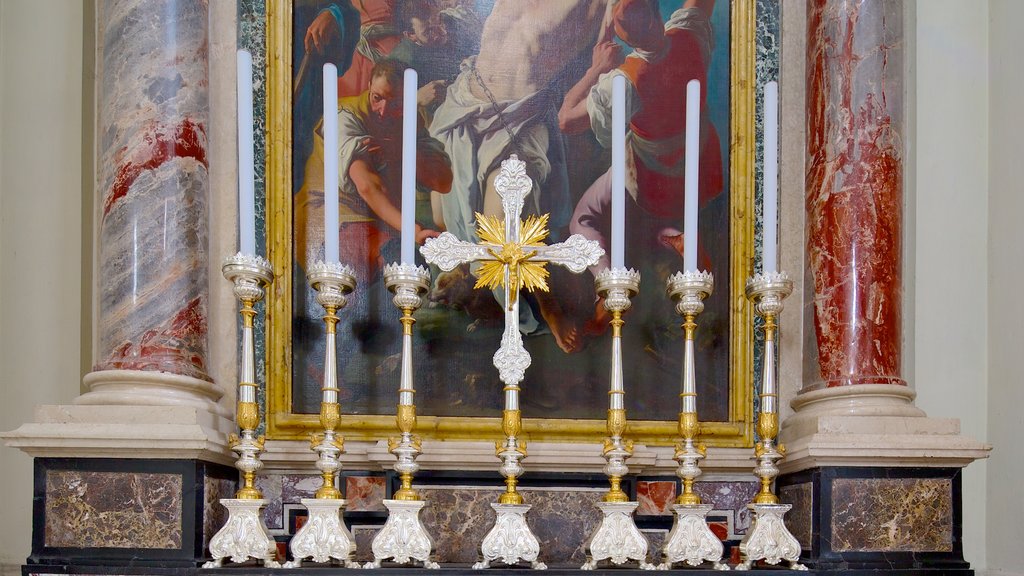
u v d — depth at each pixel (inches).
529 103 144.5
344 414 135.0
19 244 145.3
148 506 110.2
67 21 149.3
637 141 144.4
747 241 142.5
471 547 130.0
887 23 135.9
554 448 132.9
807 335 137.8
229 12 141.5
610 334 140.1
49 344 143.6
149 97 125.4
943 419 122.5
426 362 137.6
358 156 141.1
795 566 111.4
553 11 146.4
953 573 113.8
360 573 103.9
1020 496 140.3
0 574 137.5
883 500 117.3
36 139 147.3
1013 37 149.8
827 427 121.0
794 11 147.6
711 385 140.5
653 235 142.9
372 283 138.9
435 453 131.3
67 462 110.4
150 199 124.0
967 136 154.3
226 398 134.2
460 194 141.9
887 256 132.3
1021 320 143.2
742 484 138.5
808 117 141.6
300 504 132.9
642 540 110.4
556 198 142.8
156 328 122.0
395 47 143.7
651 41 146.7
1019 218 145.5
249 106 115.3
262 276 112.6
